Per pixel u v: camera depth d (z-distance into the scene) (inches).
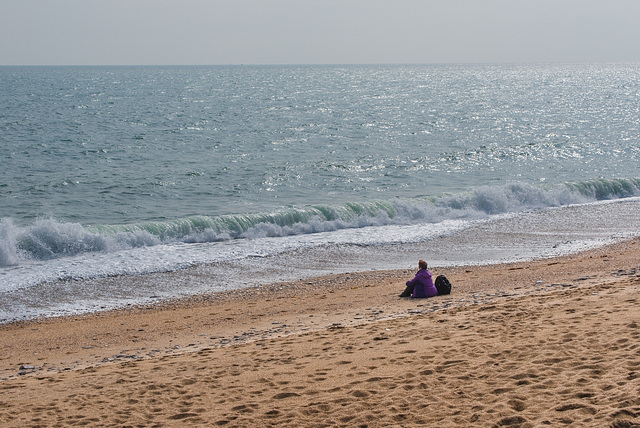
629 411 181.5
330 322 430.3
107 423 237.6
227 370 304.3
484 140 1969.7
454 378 249.0
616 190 1128.2
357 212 924.6
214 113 2945.4
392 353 302.7
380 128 2316.7
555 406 198.8
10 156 1589.6
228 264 692.1
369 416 215.6
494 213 987.3
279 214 879.1
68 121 2504.9
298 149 1772.9
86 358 385.1
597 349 258.4
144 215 1000.2
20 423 243.6
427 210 960.9
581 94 4355.3
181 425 229.0
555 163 1535.4
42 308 541.0
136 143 1881.2
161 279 634.2
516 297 437.4
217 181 1284.4
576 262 626.2
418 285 506.3
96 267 669.9
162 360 346.9
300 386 264.2
